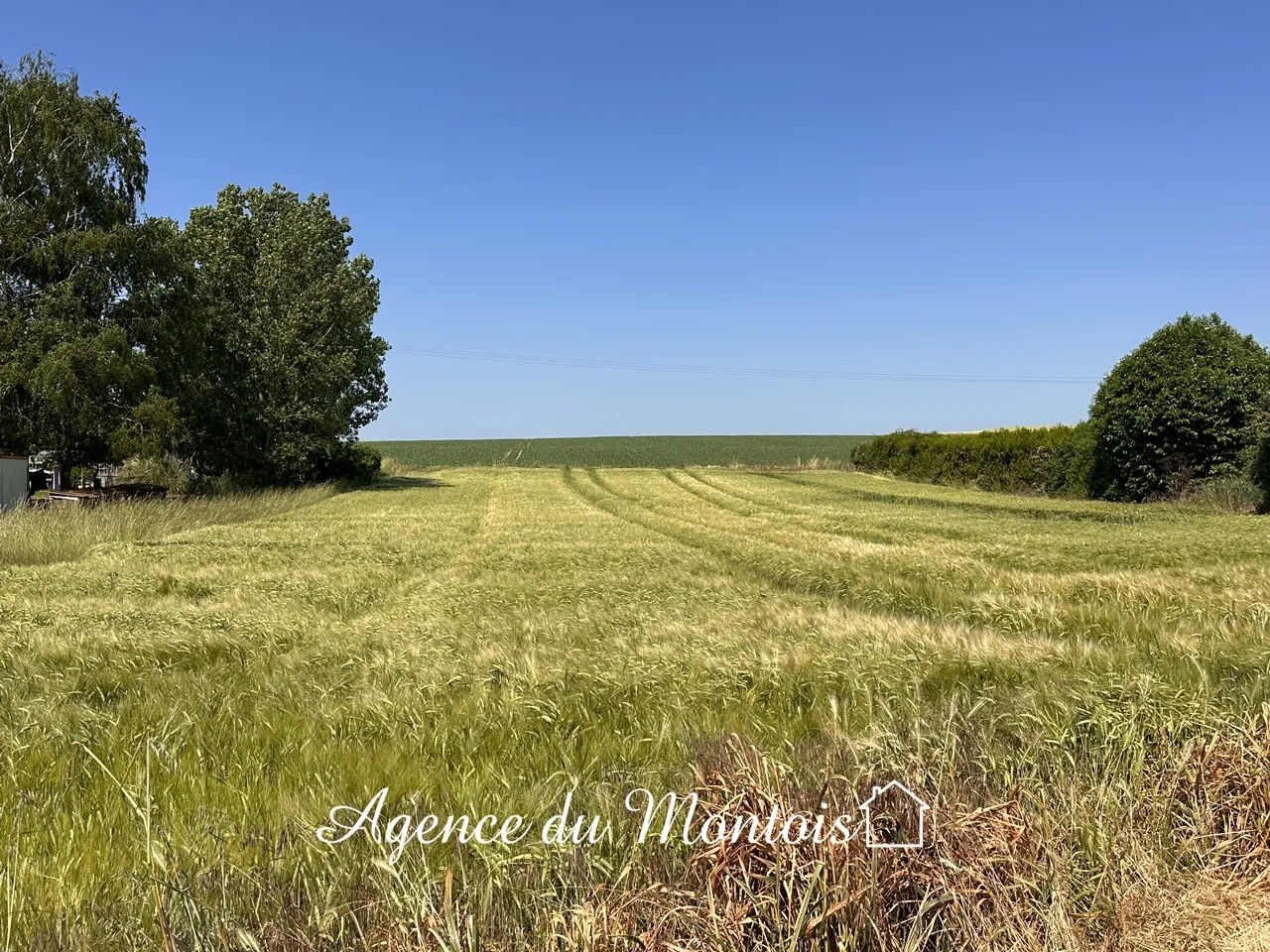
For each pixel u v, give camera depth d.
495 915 3.86
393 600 15.78
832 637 9.97
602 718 7.30
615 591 15.18
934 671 8.21
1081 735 5.84
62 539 22.41
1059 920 3.94
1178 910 4.24
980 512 35.56
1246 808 4.83
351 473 60.69
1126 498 38.94
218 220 52.84
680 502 45.53
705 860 4.02
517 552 23.08
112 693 8.51
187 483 45.97
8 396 37.41
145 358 37.75
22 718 7.27
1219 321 37.28
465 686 8.22
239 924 3.88
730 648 9.48
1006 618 11.62
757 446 120.06
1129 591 12.91
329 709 7.38
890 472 66.94
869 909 3.83
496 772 5.73
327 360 51.44
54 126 37.16
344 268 57.59
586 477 69.50
